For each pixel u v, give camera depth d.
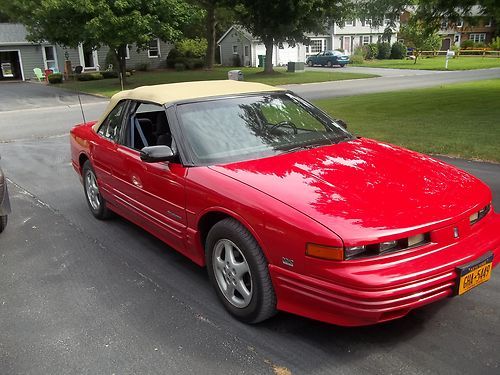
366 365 2.85
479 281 2.96
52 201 6.59
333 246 2.68
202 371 2.87
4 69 39.38
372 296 2.60
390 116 13.04
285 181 3.26
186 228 3.75
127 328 3.37
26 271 4.39
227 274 3.42
